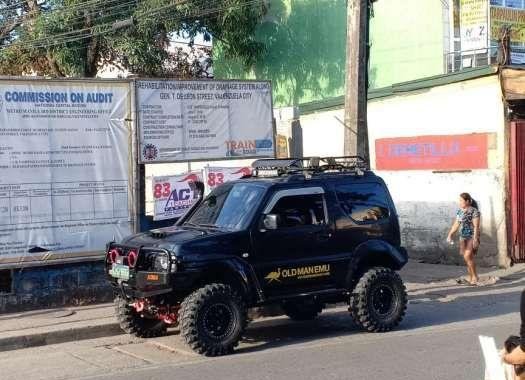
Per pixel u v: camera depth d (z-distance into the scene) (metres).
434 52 19.34
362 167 10.48
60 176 11.68
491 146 15.88
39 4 25.77
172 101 12.65
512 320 10.52
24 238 11.38
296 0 23.91
